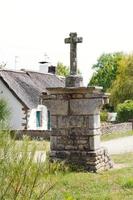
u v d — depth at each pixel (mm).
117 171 13508
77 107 14008
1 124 4762
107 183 11305
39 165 4887
